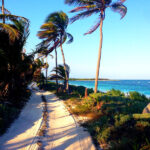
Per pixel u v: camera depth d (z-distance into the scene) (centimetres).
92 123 632
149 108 640
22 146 410
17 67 1038
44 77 3216
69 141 460
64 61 2169
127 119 560
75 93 1928
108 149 397
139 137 426
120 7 1210
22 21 1081
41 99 1419
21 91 1111
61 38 2058
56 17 1878
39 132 527
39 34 1925
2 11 1270
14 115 736
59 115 817
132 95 1552
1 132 501
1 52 885
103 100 1041
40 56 1939
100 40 1320
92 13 1288
